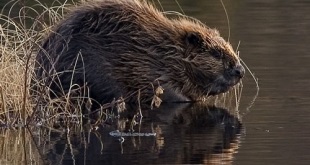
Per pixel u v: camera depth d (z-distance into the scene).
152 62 26.09
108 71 25.53
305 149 19.14
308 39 35.22
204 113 24.39
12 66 24.11
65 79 25.11
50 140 20.77
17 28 26.77
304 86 26.94
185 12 41.84
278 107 24.19
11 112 23.38
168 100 26.64
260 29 37.66
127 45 25.77
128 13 26.14
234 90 27.25
